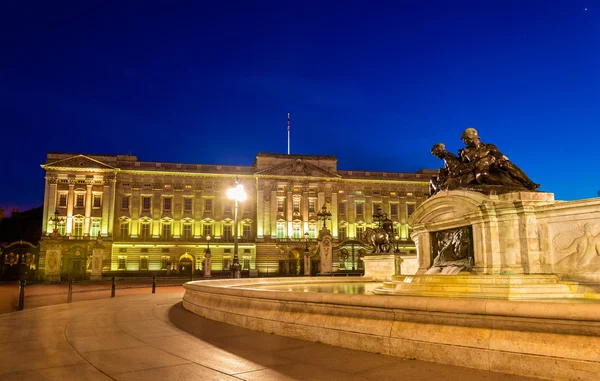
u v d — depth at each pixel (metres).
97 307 19.03
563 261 10.38
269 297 10.91
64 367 7.88
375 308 8.51
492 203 11.27
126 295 27.39
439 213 13.06
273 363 7.95
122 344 9.95
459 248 12.34
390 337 8.15
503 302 6.97
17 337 11.02
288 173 95.81
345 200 99.50
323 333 9.34
